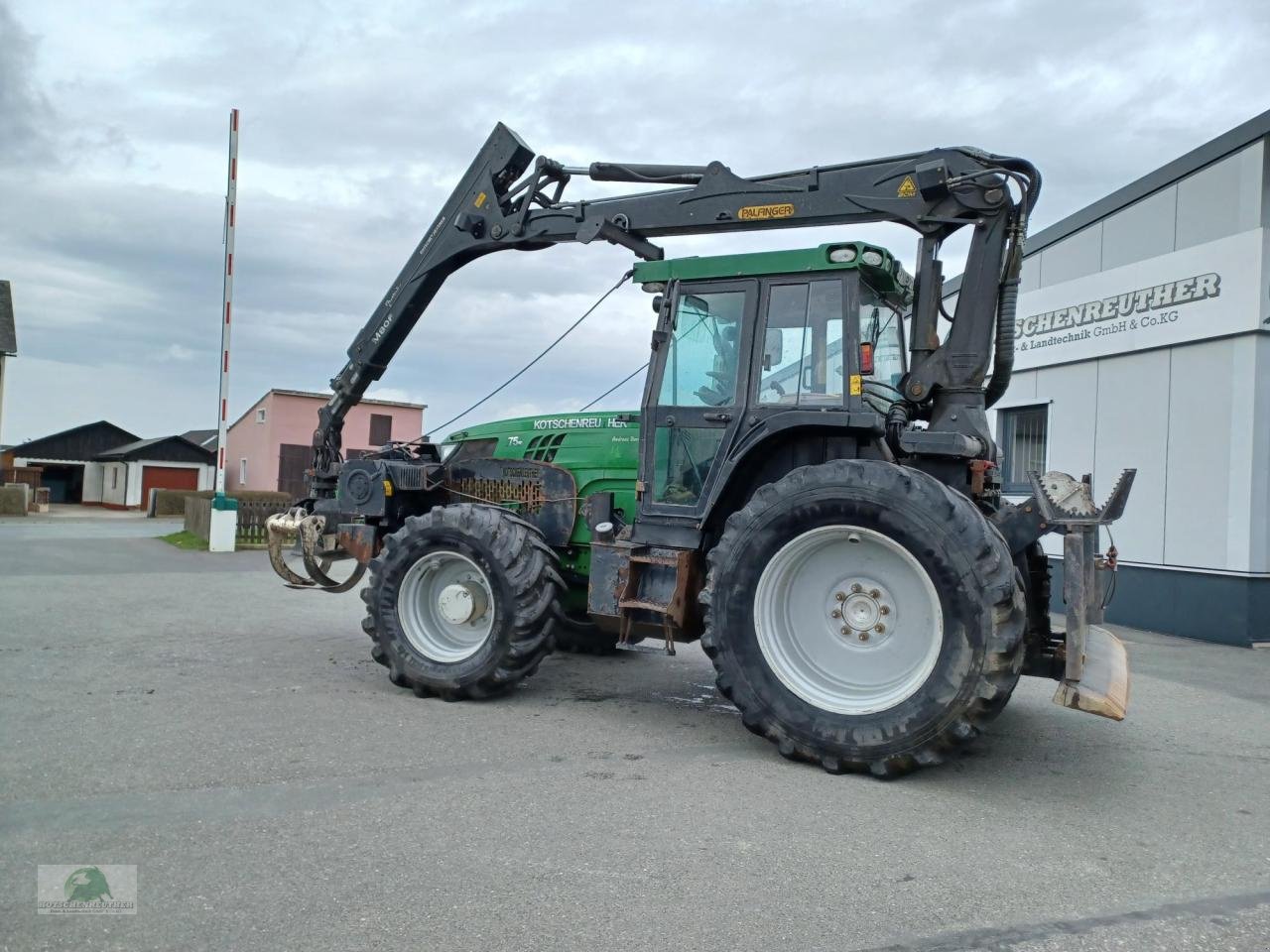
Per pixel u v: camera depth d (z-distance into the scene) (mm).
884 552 4562
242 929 2719
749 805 3939
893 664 4539
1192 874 3363
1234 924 2953
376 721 5164
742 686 4664
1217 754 5094
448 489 6844
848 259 5012
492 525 5672
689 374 5438
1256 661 8281
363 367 7559
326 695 5758
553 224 6484
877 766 4328
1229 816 4031
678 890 3072
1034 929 2879
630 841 3484
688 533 5320
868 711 4387
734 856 3377
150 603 9883
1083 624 4301
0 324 29734
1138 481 10352
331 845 3357
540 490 6441
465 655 5770
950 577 4211
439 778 4172
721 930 2799
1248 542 9078
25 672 6203
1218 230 9516
